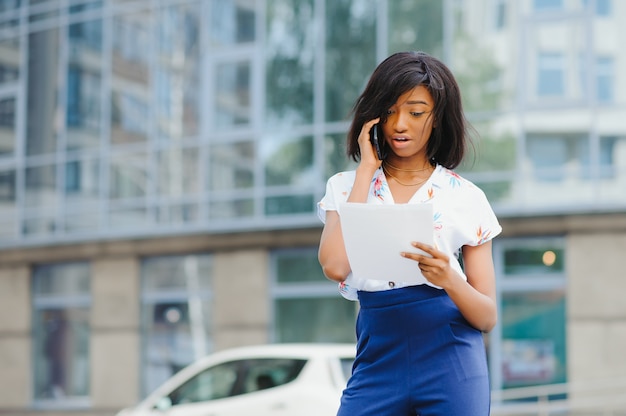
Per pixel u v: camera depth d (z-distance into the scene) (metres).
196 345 18.73
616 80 16.39
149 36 19.78
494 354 16.33
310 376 10.61
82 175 20.28
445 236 3.22
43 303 20.42
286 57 18.45
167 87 19.55
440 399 3.14
